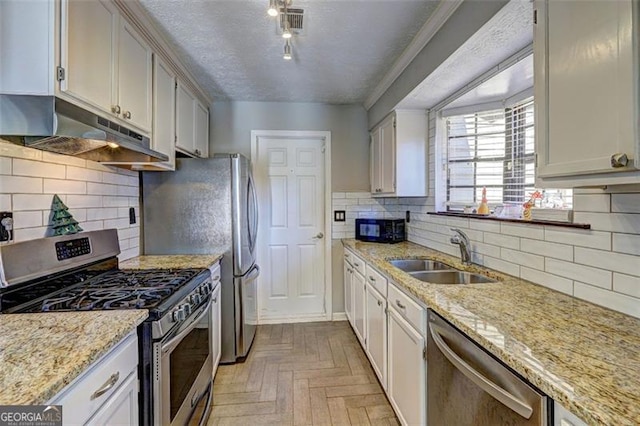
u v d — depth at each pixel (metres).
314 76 2.78
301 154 3.64
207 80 2.86
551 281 1.50
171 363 1.38
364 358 2.72
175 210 2.62
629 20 0.79
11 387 0.74
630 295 1.15
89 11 1.38
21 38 1.17
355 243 3.18
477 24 1.51
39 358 0.87
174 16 1.85
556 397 0.72
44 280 1.43
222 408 2.08
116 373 1.06
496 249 1.90
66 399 0.82
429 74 2.03
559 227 1.45
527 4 1.30
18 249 1.31
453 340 1.20
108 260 1.93
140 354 1.25
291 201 3.64
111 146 1.56
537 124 1.11
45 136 1.20
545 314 1.18
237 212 2.64
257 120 3.50
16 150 1.37
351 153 3.62
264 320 3.60
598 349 0.90
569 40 0.97
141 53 1.88
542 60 1.08
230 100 3.45
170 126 2.32
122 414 1.10
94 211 1.95
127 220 2.38
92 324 1.12
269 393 2.24
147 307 1.29
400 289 1.79
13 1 1.17
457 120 2.62
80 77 1.32
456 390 1.20
